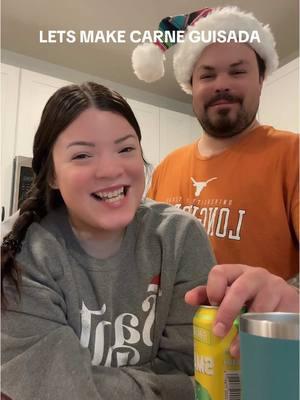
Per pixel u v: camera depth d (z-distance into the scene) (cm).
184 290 59
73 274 57
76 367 46
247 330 24
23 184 161
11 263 53
